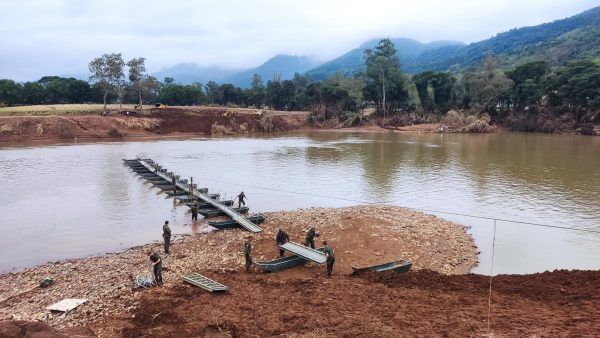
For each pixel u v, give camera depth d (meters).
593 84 115.81
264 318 16.45
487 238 29.64
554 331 14.12
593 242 28.50
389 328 14.88
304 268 23.25
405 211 35.59
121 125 107.94
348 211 35.38
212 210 36.59
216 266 23.89
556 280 20.14
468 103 151.88
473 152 75.44
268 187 47.47
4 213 36.94
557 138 102.25
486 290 19.22
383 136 112.94
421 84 156.00
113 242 29.89
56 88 151.25
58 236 31.11
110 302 18.98
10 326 15.13
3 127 92.44
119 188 47.41
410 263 22.89
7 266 25.62
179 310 17.58
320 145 88.88
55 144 88.12
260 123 128.75
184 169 59.16
